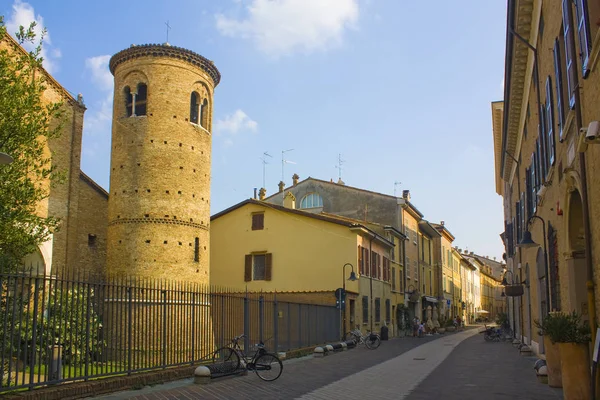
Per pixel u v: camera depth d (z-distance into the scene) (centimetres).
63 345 1288
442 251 6444
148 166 2750
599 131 859
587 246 1045
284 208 3675
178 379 1498
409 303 4894
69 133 2970
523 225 2447
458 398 1179
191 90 2938
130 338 1369
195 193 2853
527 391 1248
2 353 1048
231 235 3844
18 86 1351
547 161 1566
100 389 1219
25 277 1117
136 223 2705
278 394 1266
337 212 4831
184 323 1795
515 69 2061
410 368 1856
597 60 895
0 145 1307
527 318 2495
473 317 8888
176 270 2705
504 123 2670
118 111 2881
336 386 1401
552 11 1350
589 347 1062
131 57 2878
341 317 3138
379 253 4066
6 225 1268
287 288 3575
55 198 2812
